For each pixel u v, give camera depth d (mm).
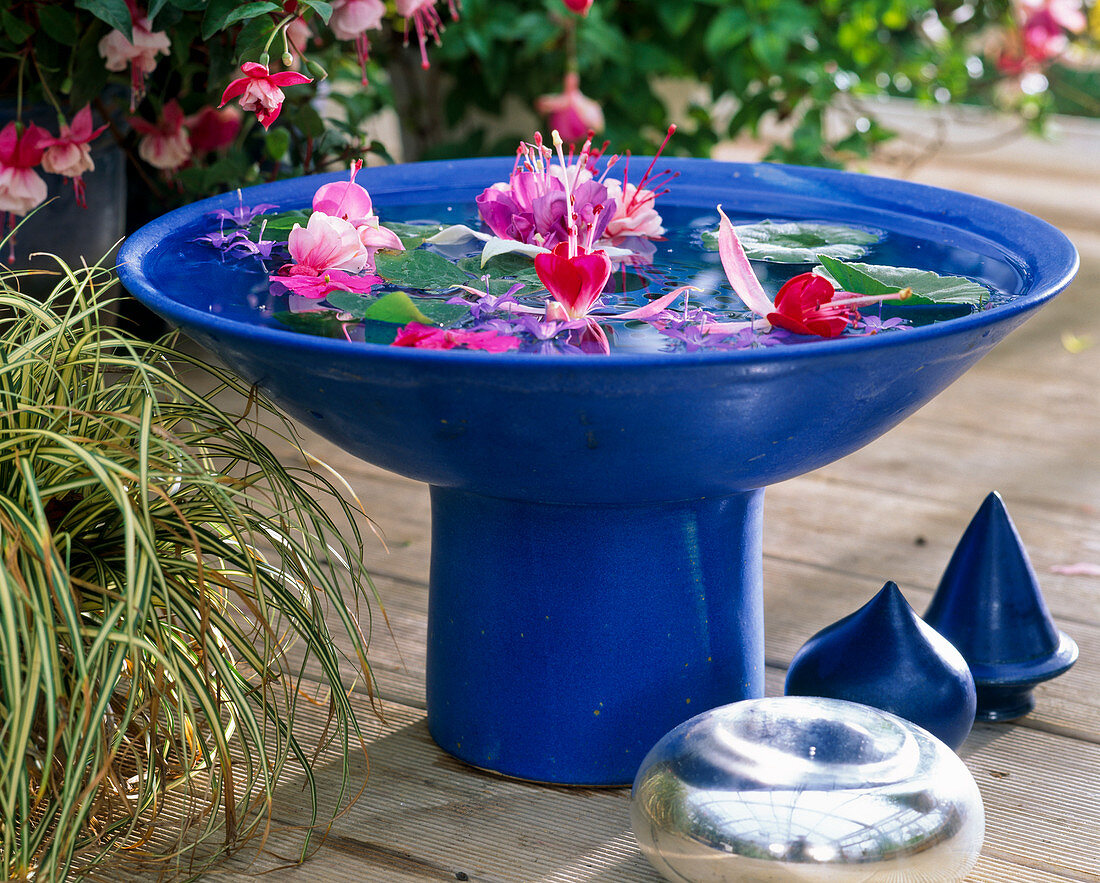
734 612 1236
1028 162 4383
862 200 1465
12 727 891
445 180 1562
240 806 1167
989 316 918
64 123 1516
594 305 1067
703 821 986
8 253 1646
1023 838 1141
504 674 1209
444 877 1084
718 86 2912
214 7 1429
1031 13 3314
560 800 1199
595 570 1163
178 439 1032
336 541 1770
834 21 3041
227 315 1022
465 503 1200
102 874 1070
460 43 2582
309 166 1936
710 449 958
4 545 943
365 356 855
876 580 1686
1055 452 2133
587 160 1322
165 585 971
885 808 974
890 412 1015
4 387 1062
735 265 1039
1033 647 1328
